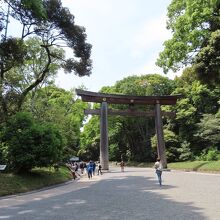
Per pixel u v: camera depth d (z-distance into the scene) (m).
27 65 34.72
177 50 33.88
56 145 23.69
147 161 61.72
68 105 53.41
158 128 45.47
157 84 62.31
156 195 16.16
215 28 30.66
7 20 23.47
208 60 27.95
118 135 67.25
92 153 78.56
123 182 25.23
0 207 13.92
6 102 27.47
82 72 32.81
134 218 10.13
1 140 23.70
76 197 16.48
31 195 18.41
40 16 24.78
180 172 36.34
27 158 22.45
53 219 10.46
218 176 27.94
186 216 10.27
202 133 46.59
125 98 45.06
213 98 50.62
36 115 35.09
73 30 30.05
